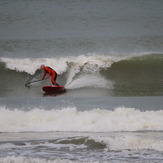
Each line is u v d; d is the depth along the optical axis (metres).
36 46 86.88
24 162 29.58
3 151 32.50
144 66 69.50
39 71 67.50
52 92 56.72
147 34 101.06
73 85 60.44
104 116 41.16
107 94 55.16
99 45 88.75
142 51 82.25
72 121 40.66
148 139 34.56
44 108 46.56
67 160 29.67
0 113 41.97
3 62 69.44
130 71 68.06
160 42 91.88
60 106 47.66
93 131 38.53
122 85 61.06
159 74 67.19
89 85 60.47
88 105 48.03
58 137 36.47
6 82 63.84
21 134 37.97
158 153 31.53
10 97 53.94
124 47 86.94
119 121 40.22
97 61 69.25
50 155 31.34
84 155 31.25
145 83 62.31
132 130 38.59
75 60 69.06
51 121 40.88
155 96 53.47
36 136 37.03
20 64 68.88
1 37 97.62
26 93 56.72
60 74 66.44
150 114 41.44
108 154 31.45
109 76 66.00
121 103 49.00
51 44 89.12
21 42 91.00
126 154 31.39
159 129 38.78
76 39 95.00
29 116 41.53
